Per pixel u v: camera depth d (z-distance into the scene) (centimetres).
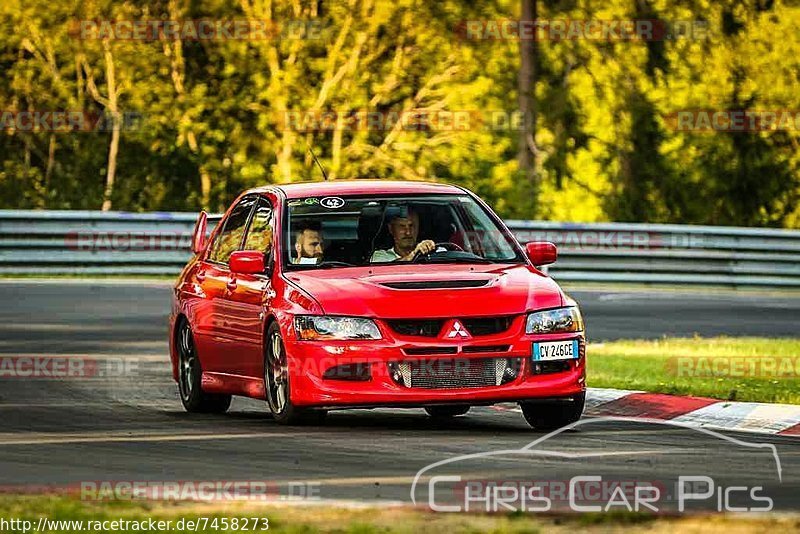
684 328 6259
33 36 13500
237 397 4216
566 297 3325
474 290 3256
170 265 8225
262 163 12962
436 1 13088
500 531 1989
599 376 4281
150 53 13162
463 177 10062
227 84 13325
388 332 3189
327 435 3178
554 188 13275
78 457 2884
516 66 13162
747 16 13512
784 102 13375
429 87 13262
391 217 3534
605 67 13162
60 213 8025
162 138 12925
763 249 8756
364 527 2019
